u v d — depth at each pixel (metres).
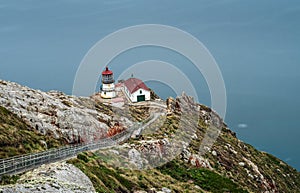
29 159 49.22
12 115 68.25
